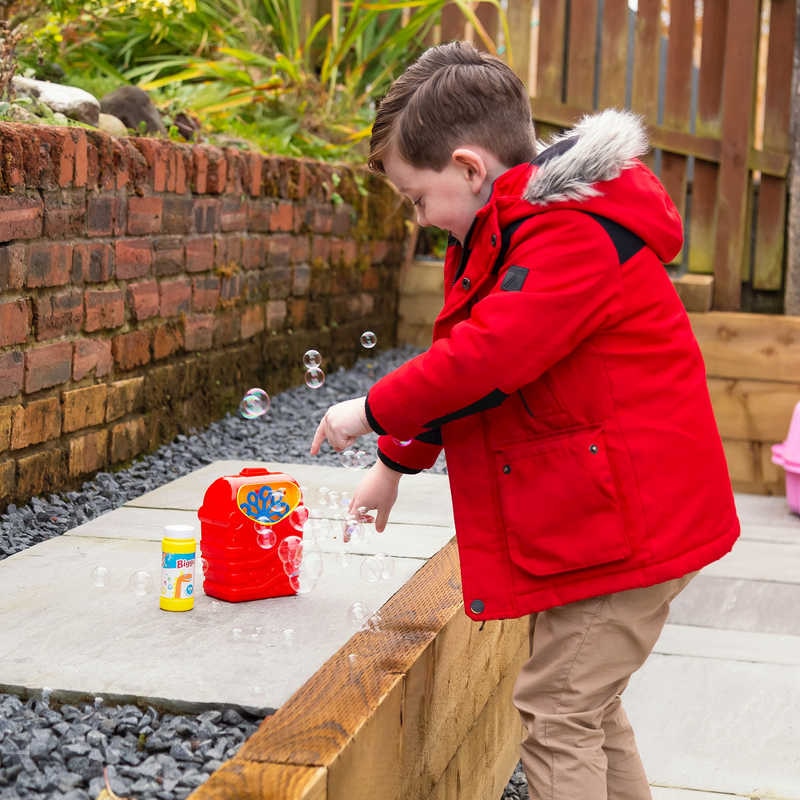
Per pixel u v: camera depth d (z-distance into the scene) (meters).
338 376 5.20
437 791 1.99
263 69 5.62
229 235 4.11
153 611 2.08
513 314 1.69
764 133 5.65
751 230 5.80
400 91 1.89
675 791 2.57
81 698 1.70
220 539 2.16
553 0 5.77
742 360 5.19
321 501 3.06
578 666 1.76
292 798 1.31
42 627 1.98
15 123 2.82
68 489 3.07
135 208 3.39
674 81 5.67
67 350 3.04
